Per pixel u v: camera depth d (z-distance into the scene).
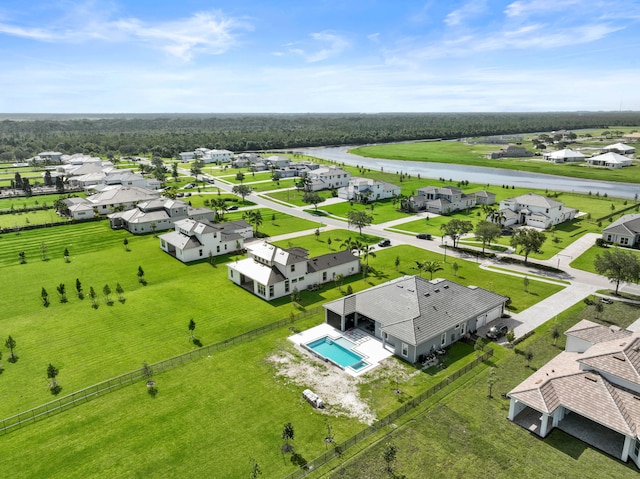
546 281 75.12
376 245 98.19
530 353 49.81
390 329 52.81
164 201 122.56
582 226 111.62
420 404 42.91
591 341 46.72
